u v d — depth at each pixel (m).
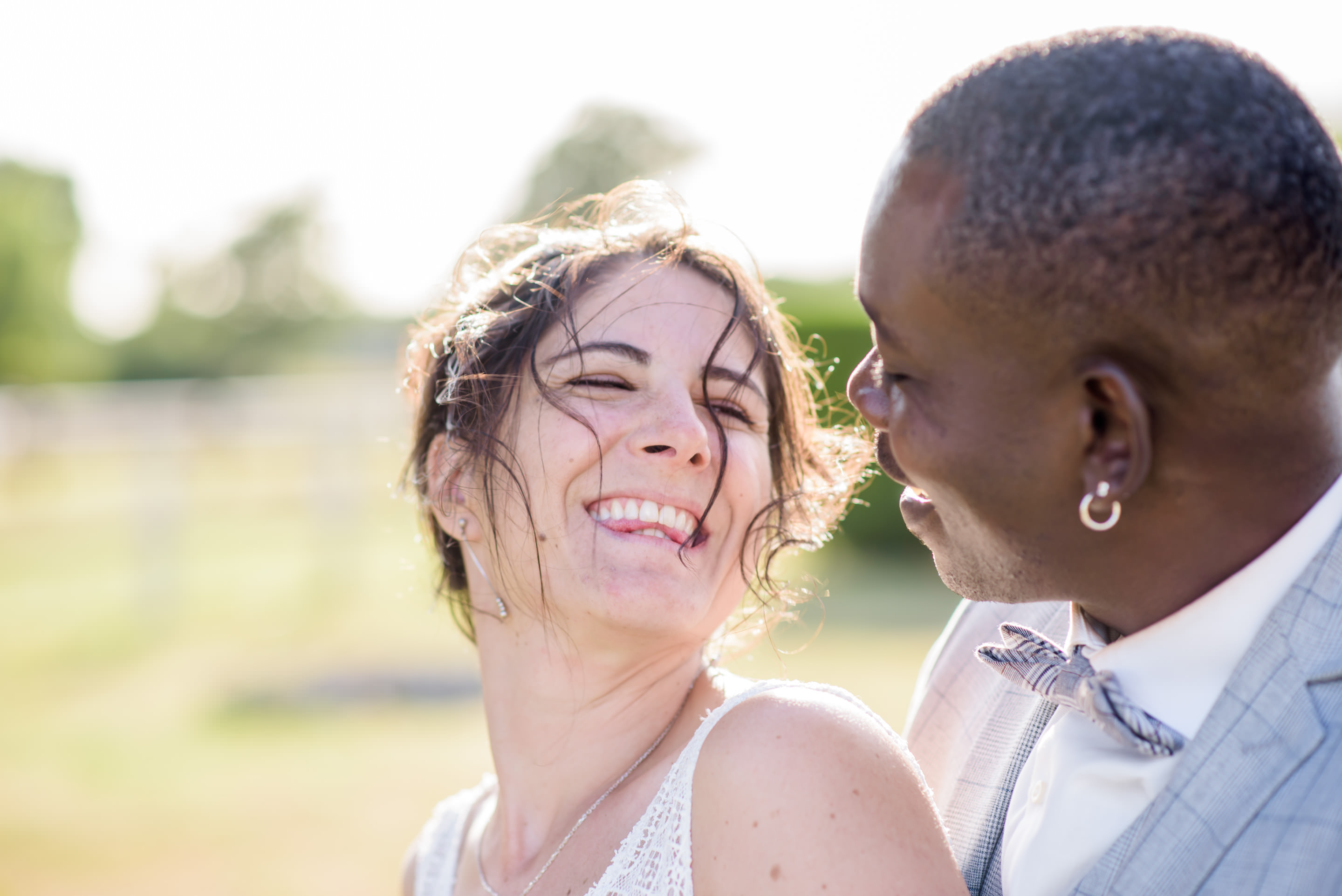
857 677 7.21
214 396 14.55
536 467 1.83
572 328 1.85
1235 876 1.15
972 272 1.19
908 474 1.36
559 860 1.75
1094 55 1.18
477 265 2.27
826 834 1.40
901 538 12.74
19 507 19.31
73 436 13.36
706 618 1.87
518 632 1.91
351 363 44.81
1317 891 1.08
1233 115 1.11
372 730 7.10
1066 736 1.40
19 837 5.60
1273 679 1.20
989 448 1.25
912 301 1.25
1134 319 1.13
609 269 1.91
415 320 2.39
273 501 17.47
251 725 7.36
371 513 14.84
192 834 5.54
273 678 8.47
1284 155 1.10
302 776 6.32
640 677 1.85
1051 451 1.23
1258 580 1.24
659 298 1.88
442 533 2.21
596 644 1.83
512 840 1.92
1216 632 1.27
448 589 2.22
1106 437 1.20
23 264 44.53
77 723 7.66
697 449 1.78
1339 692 1.17
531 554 1.84
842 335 12.36
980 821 1.71
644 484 1.78
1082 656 1.43
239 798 6.03
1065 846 1.34
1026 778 1.56
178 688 8.42
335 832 5.48
